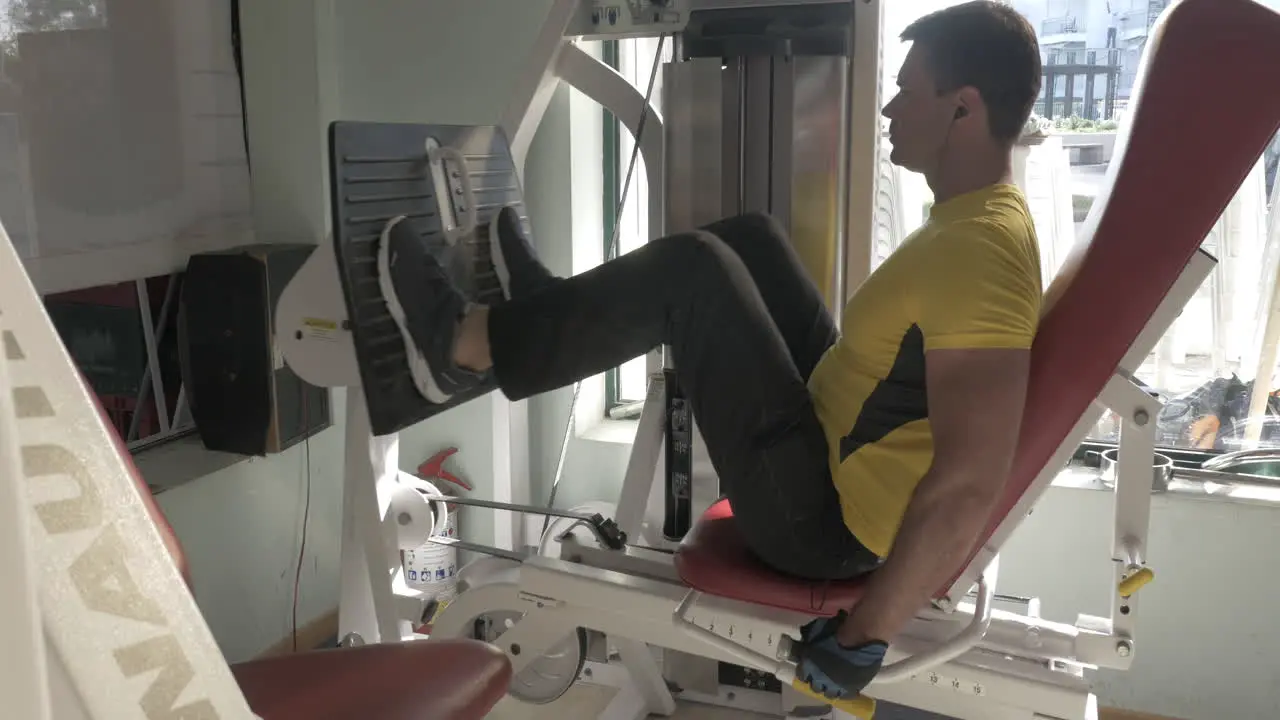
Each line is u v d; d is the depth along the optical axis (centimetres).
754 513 141
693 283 139
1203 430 214
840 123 183
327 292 167
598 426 269
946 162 134
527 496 252
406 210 162
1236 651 202
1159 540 203
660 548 202
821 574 142
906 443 134
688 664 215
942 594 144
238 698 44
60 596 37
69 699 38
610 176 259
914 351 130
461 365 154
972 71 127
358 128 152
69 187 197
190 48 223
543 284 179
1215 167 122
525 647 172
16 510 34
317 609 256
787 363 142
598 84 193
